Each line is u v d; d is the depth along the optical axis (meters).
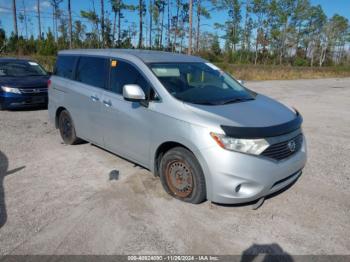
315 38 67.94
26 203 3.68
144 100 3.89
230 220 3.39
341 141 6.52
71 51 5.65
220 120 3.27
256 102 4.05
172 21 47.41
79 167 4.76
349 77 39.12
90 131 5.04
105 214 3.46
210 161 3.22
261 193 3.29
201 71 4.48
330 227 3.31
